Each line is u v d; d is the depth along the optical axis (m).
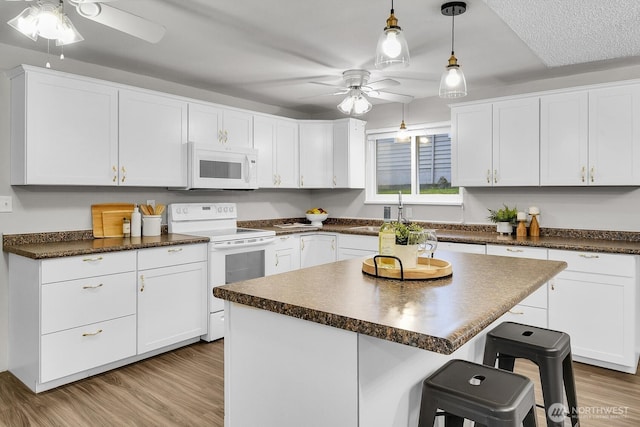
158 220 3.56
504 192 3.93
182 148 3.56
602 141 3.15
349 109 3.34
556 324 3.07
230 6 2.34
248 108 4.56
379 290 1.54
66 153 2.86
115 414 2.31
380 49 1.76
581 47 2.79
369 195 4.94
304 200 5.30
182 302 3.24
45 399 2.48
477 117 3.75
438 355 1.69
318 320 1.27
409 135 4.61
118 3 2.30
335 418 1.29
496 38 2.78
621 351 2.83
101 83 3.02
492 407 1.17
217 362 3.03
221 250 3.49
